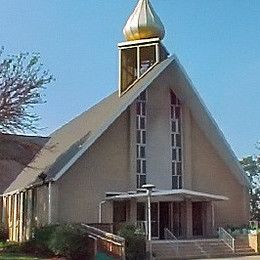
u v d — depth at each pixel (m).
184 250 32.56
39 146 36.19
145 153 37.94
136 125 37.72
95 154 35.66
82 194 34.75
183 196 35.72
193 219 39.22
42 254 30.25
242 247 34.62
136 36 42.94
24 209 40.75
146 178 37.56
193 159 39.81
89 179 35.16
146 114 38.47
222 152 40.56
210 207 39.12
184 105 39.97
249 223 40.56
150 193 32.53
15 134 32.94
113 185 35.94
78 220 34.31
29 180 39.84
